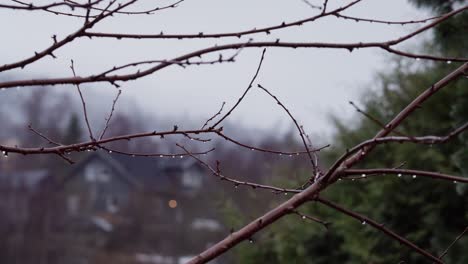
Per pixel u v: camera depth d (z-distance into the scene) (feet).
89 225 109.09
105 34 5.90
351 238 29.12
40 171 116.98
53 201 112.37
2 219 104.94
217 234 96.99
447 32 15.62
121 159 125.80
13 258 98.53
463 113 17.24
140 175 121.49
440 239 25.36
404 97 30.55
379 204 28.76
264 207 33.65
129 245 104.27
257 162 49.21
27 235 103.71
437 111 26.84
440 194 26.40
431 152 26.27
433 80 27.58
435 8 15.62
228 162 49.26
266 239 34.17
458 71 6.49
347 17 6.23
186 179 112.37
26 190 110.63
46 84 5.74
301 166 32.04
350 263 30.27
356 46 6.03
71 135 94.94
